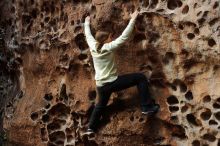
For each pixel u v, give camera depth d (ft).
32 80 26.78
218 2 20.71
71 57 24.30
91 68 23.84
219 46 20.76
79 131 24.13
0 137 28.25
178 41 21.79
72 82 24.59
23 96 27.07
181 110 21.89
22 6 26.61
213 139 21.27
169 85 22.33
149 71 22.72
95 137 23.61
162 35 22.09
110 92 21.86
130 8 22.76
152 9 22.08
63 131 24.77
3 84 29.22
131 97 23.04
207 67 21.42
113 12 23.00
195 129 21.61
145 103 21.89
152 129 22.66
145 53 22.65
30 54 26.63
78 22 24.04
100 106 22.25
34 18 26.25
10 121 26.91
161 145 22.62
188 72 21.81
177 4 21.76
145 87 21.76
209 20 20.88
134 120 22.86
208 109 21.30
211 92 21.22
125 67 23.15
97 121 22.86
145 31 22.35
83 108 24.00
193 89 21.72
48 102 25.36
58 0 24.91
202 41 21.16
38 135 25.54
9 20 27.96
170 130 22.39
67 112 24.85
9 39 27.84
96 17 23.26
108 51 21.27
